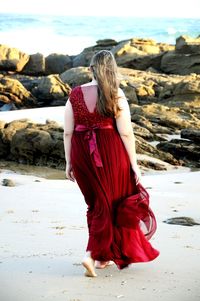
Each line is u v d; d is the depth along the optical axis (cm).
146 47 4328
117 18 8925
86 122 556
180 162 1917
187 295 501
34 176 1688
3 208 966
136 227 558
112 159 551
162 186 1263
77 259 615
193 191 1184
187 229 786
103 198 549
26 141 2017
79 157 556
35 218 871
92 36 7831
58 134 2038
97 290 516
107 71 550
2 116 2620
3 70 4328
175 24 8938
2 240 711
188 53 4022
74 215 897
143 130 2219
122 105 554
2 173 1811
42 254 638
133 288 521
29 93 3491
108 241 546
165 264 594
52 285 530
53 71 4472
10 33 7456
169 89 3175
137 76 3594
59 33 7706
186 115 2595
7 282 540
